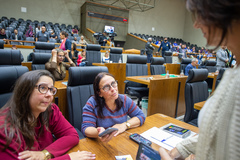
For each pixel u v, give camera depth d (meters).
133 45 11.54
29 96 0.76
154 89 2.43
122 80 4.14
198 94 1.88
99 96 1.20
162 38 13.95
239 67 0.35
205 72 1.98
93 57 5.20
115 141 0.97
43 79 0.80
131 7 12.73
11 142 0.69
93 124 1.16
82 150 0.89
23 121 0.76
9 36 6.81
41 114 0.90
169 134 1.05
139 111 1.30
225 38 0.34
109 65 3.83
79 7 11.18
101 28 11.30
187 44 14.86
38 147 0.87
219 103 0.35
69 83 1.54
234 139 0.31
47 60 3.00
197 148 0.40
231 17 0.30
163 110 2.68
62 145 0.88
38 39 6.01
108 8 11.34
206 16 0.33
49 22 10.09
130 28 12.94
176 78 2.84
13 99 0.77
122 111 1.26
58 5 10.50
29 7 9.70
